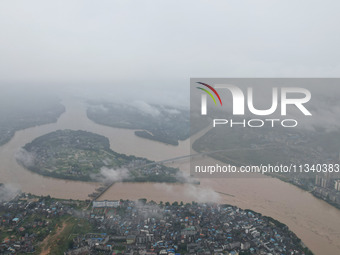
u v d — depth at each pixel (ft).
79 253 536.42
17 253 532.32
